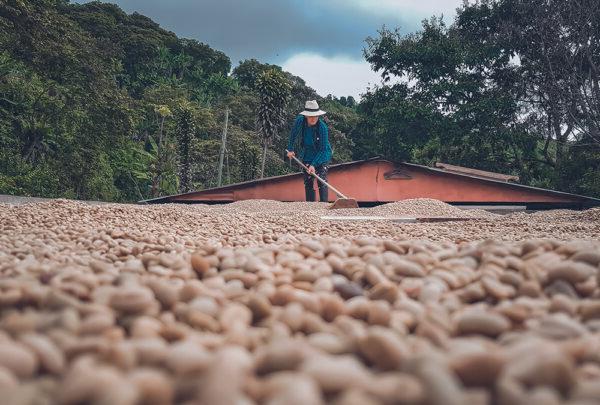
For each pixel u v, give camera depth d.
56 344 1.31
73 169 31.67
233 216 6.96
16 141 30.78
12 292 1.71
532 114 30.28
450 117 30.62
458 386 1.08
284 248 3.00
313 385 0.99
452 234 5.31
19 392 1.00
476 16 32.34
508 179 21.31
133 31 68.31
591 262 2.34
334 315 1.77
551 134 29.97
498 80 31.50
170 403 1.04
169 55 73.06
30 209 6.16
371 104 32.78
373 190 14.71
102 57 35.09
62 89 30.64
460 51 30.34
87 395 0.97
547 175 29.00
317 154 12.23
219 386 0.99
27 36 25.95
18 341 1.27
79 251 3.39
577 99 27.31
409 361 1.12
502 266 2.38
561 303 1.73
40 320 1.47
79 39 30.80
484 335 1.51
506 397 1.00
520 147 30.08
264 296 1.84
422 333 1.47
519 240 4.40
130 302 1.62
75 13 63.38
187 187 36.50
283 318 1.59
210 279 2.20
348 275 2.42
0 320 1.63
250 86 77.06
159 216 6.39
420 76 31.55
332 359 1.16
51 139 32.25
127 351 1.17
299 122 12.12
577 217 7.74
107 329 1.45
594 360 1.26
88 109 30.72
